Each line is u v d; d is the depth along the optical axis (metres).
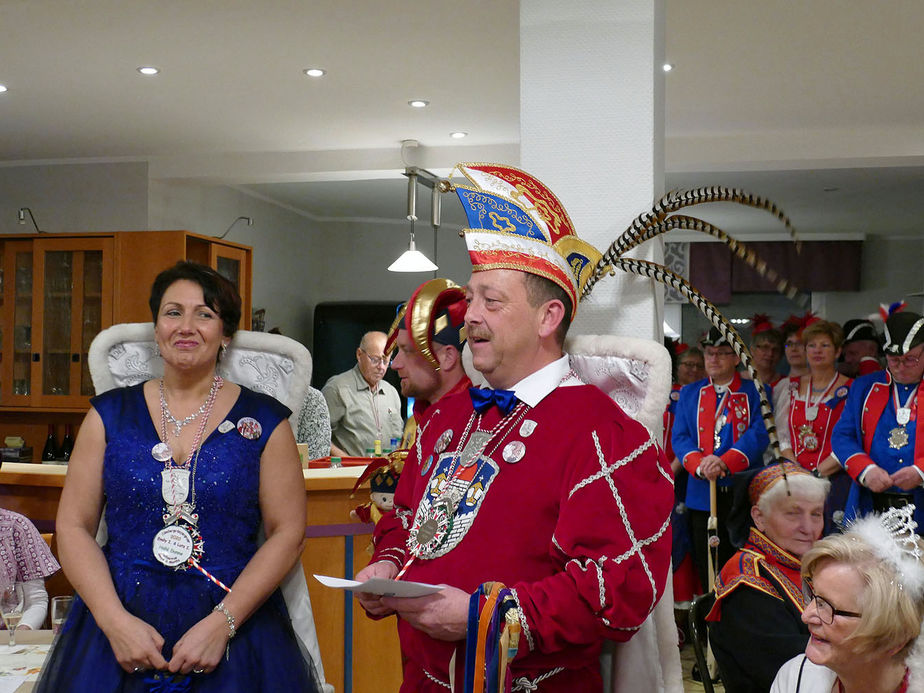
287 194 8.84
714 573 4.05
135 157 7.16
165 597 1.86
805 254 10.89
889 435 4.29
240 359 2.22
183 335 1.98
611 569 1.41
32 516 3.12
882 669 1.44
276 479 2.01
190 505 1.91
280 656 1.94
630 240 1.90
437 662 1.57
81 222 7.27
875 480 4.19
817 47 4.64
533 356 1.60
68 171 7.29
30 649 2.12
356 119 6.07
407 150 6.84
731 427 4.84
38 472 3.11
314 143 6.77
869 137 6.46
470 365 2.07
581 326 2.19
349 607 3.03
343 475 3.08
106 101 5.65
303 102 5.67
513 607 1.39
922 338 4.21
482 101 5.64
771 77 5.14
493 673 1.36
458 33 4.46
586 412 1.53
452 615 1.44
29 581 2.58
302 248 9.85
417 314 2.00
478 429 1.62
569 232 1.79
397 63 4.91
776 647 2.00
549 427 1.53
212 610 1.87
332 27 4.38
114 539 1.92
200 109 5.83
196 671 1.81
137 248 6.62
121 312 6.62
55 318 6.71
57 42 4.61
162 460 1.92
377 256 10.30
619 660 1.70
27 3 4.09
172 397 2.02
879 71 5.03
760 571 2.12
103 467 1.97
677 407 5.15
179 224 7.50
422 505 1.61
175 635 1.84
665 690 1.78
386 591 1.42
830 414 4.84
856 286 10.85
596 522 1.43
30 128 6.30
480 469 1.55
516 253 1.57
